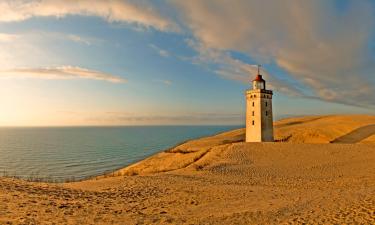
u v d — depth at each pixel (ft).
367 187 70.54
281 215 48.91
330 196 61.67
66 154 332.19
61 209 49.78
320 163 113.60
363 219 42.65
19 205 48.34
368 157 117.29
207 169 109.50
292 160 120.57
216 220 47.26
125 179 90.22
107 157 301.43
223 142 204.64
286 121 331.57
